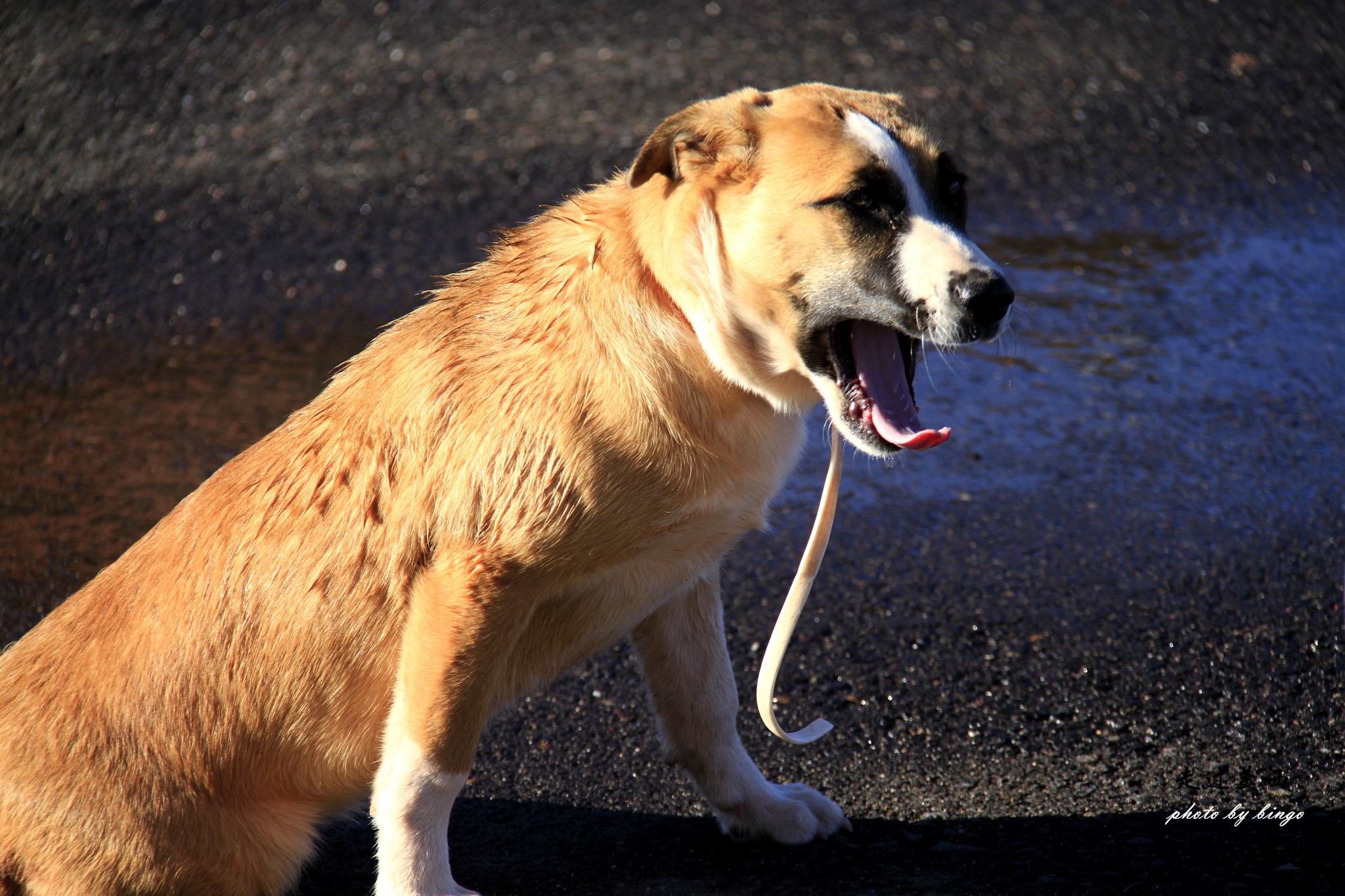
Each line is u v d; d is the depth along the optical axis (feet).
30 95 40.78
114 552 20.11
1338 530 20.40
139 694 12.14
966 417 24.57
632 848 14.06
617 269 12.23
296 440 12.76
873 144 12.19
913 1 46.34
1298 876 12.71
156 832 12.06
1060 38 43.93
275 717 12.28
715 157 12.30
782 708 16.56
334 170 36.06
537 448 11.80
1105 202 34.45
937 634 18.01
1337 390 25.27
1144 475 22.31
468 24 45.29
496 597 11.85
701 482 12.18
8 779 12.01
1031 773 15.08
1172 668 17.01
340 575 12.21
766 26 44.29
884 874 13.28
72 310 29.48
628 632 13.83
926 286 11.91
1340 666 16.87
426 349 12.55
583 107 38.99
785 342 12.32
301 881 13.88
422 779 11.95
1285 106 40.16
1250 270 30.89
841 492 22.24
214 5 46.47
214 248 32.22
